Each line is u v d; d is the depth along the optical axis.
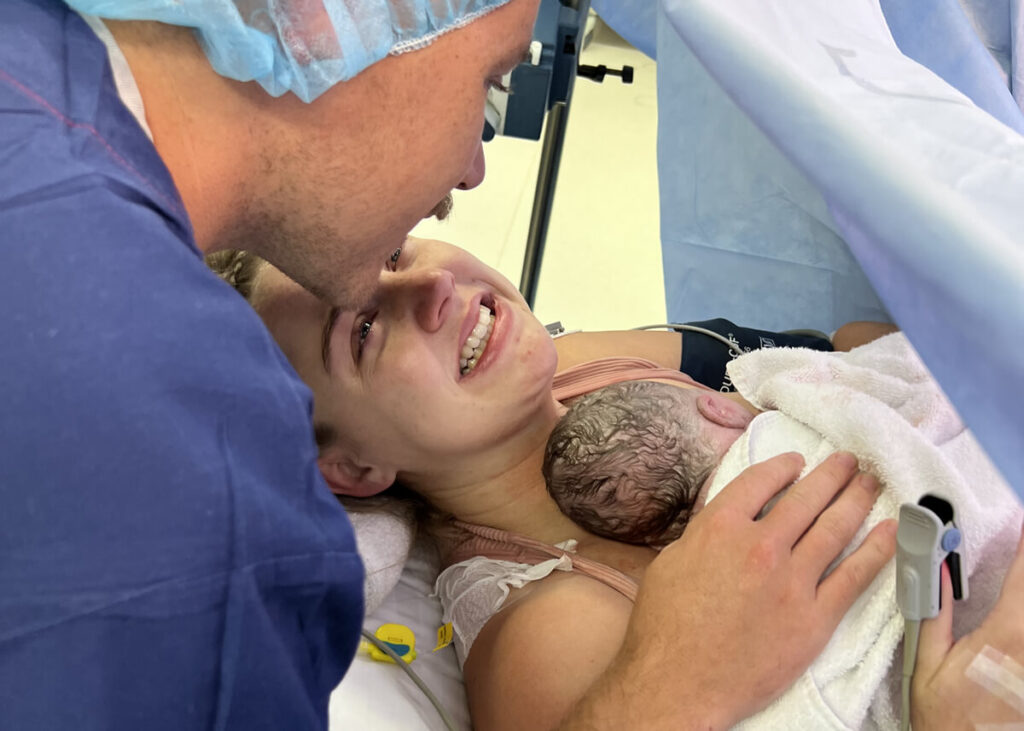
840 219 0.68
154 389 0.47
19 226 0.46
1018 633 0.74
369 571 1.14
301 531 0.51
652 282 2.49
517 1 0.69
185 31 0.56
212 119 0.59
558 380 1.34
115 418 0.46
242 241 0.70
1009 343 0.49
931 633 0.77
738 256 1.59
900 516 0.75
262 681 0.51
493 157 2.88
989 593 0.86
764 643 0.81
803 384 1.07
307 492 0.53
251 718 0.51
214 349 0.49
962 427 1.01
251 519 0.49
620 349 1.44
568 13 1.30
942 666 0.76
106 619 0.46
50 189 0.47
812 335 1.51
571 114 3.15
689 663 0.82
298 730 0.53
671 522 1.08
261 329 0.53
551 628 1.00
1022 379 0.48
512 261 2.50
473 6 0.66
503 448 1.20
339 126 0.64
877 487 0.91
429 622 1.21
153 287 0.48
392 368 1.11
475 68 0.68
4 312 0.45
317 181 0.66
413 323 1.11
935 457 0.90
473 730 1.09
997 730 0.72
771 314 1.65
